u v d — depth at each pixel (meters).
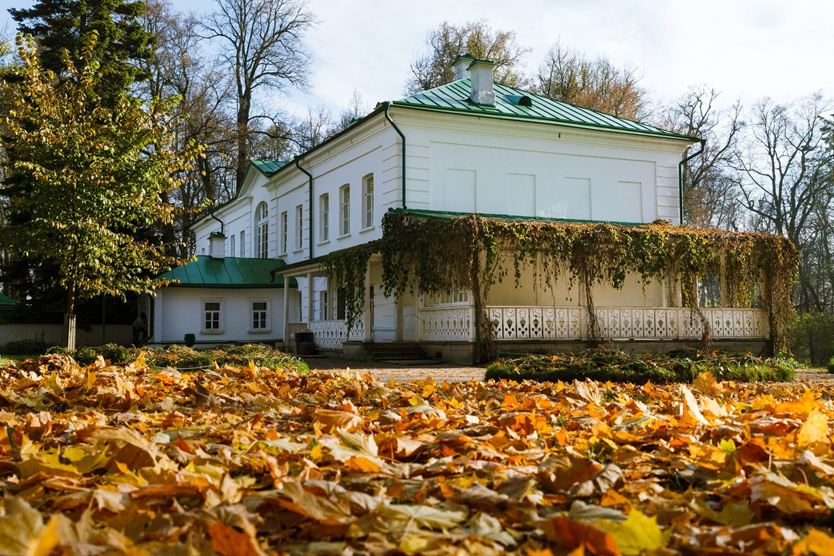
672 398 5.31
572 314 18.69
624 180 24.66
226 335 30.36
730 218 45.25
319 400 4.95
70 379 5.75
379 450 2.86
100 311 30.17
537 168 23.38
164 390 5.62
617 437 3.14
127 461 2.50
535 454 2.76
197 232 45.91
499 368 11.16
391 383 6.33
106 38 28.83
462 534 1.71
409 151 21.67
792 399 5.37
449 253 17.94
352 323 21.53
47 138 17.39
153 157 18.52
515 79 44.03
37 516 1.39
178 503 2.01
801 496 1.99
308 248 28.33
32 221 17.30
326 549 1.60
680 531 1.83
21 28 28.67
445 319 19.14
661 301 23.41
